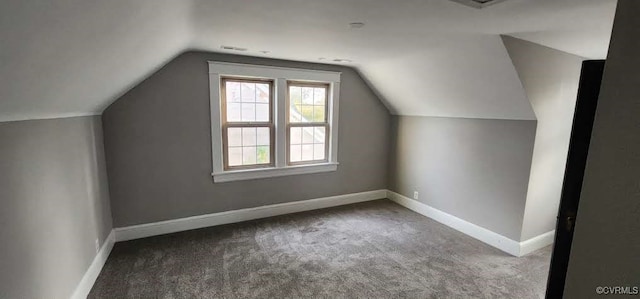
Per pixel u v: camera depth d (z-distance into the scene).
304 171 3.85
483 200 3.13
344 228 3.38
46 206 1.66
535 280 2.40
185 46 2.68
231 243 2.96
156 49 2.09
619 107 0.53
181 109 3.07
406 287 2.29
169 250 2.79
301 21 1.97
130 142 2.90
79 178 2.14
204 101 3.16
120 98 2.81
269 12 1.79
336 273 2.46
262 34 2.30
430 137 3.74
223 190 3.41
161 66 2.84
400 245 2.99
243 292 2.19
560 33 2.06
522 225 2.80
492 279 2.41
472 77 2.72
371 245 2.97
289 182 3.79
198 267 2.51
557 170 2.91
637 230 0.52
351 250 2.86
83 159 2.24
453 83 2.96
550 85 2.61
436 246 2.98
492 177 3.03
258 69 3.32
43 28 0.92
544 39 2.22
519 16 1.75
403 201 4.22
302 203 3.91
